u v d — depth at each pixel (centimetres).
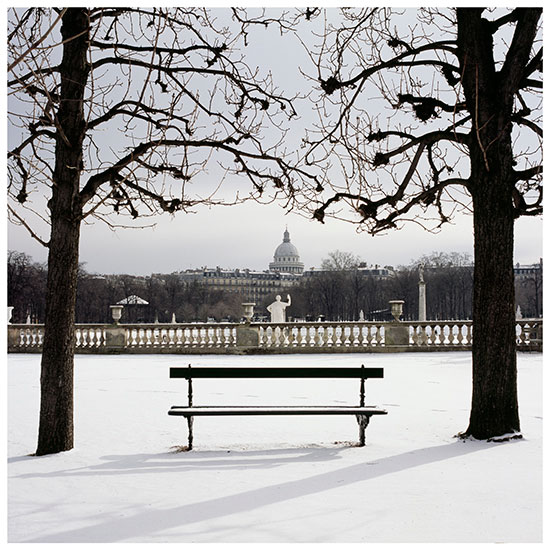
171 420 1144
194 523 582
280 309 3322
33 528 574
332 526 571
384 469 774
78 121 923
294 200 1091
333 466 794
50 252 915
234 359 2484
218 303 13112
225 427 1075
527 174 955
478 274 962
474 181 970
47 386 898
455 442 930
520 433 946
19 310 7788
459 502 639
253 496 666
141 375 1934
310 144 1088
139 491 691
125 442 958
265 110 1140
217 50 1084
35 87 906
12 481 738
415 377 1783
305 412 898
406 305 10731
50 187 957
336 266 11369
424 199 1102
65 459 851
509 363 948
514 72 947
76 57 927
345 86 1073
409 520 586
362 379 945
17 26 908
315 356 2573
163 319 11406
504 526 570
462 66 978
